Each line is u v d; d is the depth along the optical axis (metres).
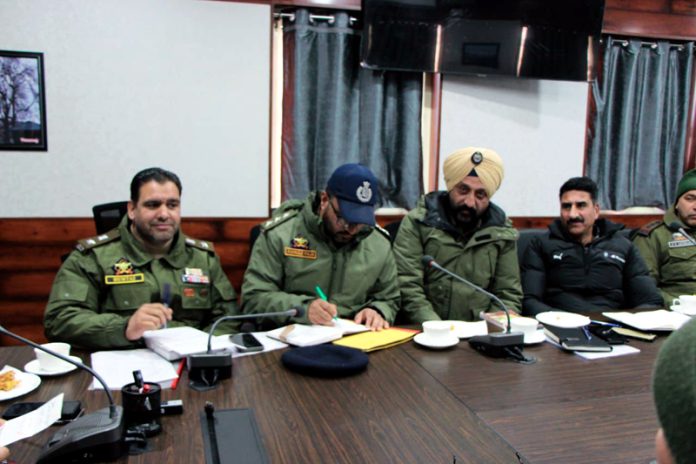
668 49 3.68
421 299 2.25
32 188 2.91
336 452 0.97
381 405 1.18
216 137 3.09
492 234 2.27
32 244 2.94
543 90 3.54
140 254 1.85
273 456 0.96
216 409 1.14
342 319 1.85
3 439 0.99
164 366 1.36
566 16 3.34
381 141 3.30
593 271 2.46
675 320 1.86
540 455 0.98
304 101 3.16
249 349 1.49
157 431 1.03
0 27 2.78
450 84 3.38
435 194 2.43
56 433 0.98
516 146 3.54
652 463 0.95
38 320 2.99
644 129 3.73
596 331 1.72
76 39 2.87
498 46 3.30
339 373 1.33
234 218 3.16
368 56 3.13
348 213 1.85
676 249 2.77
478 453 0.98
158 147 3.03
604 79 3.62
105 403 1.15
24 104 2.85
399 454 0.97
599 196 3.71
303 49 3.12
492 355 1.52
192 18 2.99
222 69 3.05
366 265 2.03
